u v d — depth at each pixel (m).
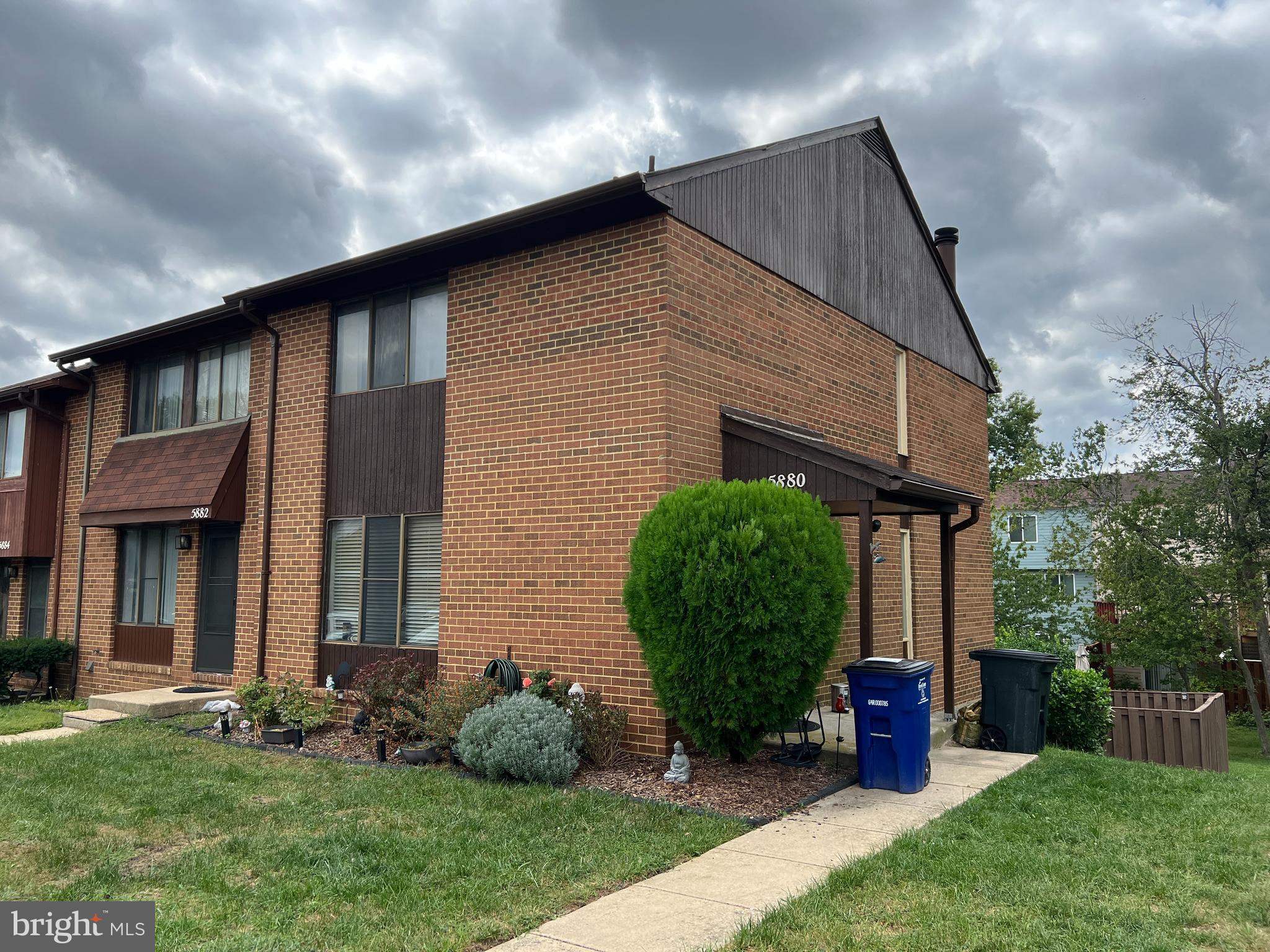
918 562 13.58
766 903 4.91
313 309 12.14
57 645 14.96
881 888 5.08
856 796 7.44
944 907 4.76
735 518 7.67
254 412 12.78
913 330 14.52
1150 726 13.01
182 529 13.53
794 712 7.72
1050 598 24.55
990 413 32.47
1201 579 21.08
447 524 10.27
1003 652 9.82
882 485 8.31
